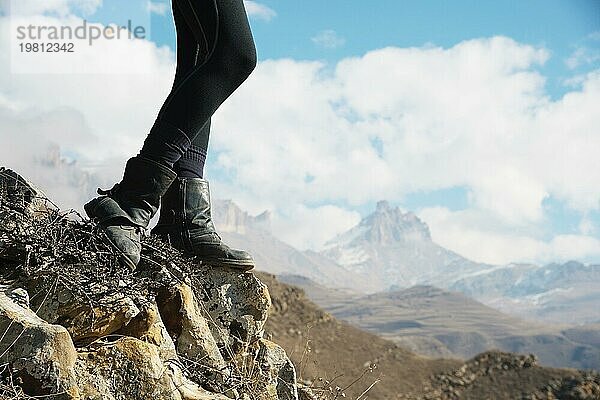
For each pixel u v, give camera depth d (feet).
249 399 14.57
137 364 12.01
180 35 15.84
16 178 13.85
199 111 14.15
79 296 12.41
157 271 14.34
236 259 15.31
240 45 14.30
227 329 15.31
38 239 12.79
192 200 15.37
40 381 10.99
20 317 11.30
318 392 17.75
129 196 14.11
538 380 143.02
